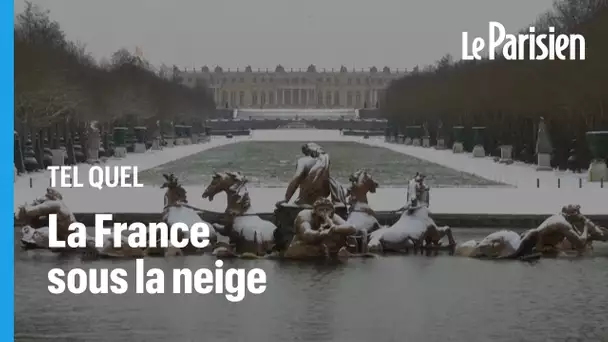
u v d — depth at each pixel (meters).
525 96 167.38
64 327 42.44
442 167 144.62
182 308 45.78
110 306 46.41
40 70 164.25
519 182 114.69
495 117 192.50
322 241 57.38
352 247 58.50
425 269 54.50
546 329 41.41
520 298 47.22
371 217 61.06
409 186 62.06
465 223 74.69
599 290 48.94
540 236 59.19
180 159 166.25
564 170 138.38
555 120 156.75
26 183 109.44
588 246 60.72
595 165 114.94
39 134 144.62
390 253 59.53
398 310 44.78
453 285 50.22
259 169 136.00
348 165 148.25
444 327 41.75
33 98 153.50
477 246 58.59
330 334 40.72
